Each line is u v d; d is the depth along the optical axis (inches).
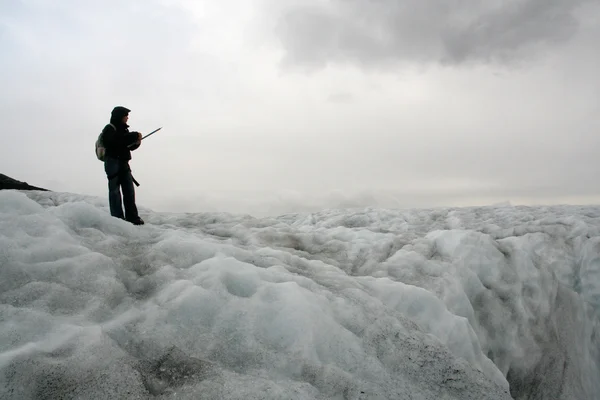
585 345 260.5
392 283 164.6
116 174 222.7
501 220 425.7
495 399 108.7
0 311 92.0
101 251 139.7
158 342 95.7
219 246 157.2
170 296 114.1
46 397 73.7
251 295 121.3
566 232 351.9
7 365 73.9
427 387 105.9
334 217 435.2
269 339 106.0
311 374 96.3
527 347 209.9
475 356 147.3
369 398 92.7
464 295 191.2
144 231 179.8
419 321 151.5
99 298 109.3
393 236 250.5
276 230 257.9
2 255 110.8
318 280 151.4
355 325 120.3
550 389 212.4
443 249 229.8
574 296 270.7
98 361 82.1
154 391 81.2
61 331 89.8
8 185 497.7
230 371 89.0
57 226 138.8
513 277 224.4
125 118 228.7
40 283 107.1
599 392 249.8
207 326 106.3
